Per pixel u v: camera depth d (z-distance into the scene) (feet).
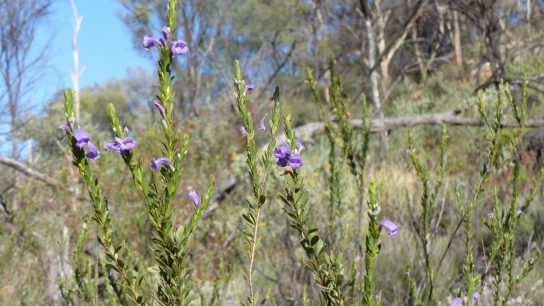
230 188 23.03
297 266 11.48
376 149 34.24
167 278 3.87
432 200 7.80
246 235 4.40
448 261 13.12
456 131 33.86
